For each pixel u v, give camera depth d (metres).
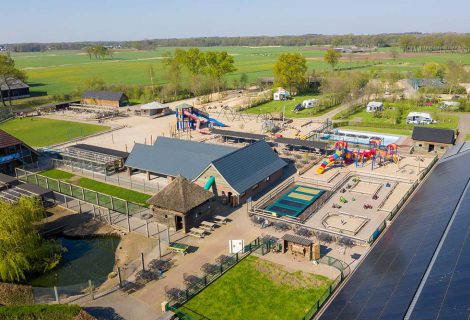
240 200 60.78
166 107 131.50
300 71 162.38
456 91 148.88
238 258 45.22
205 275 42.06
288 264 43.84
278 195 63.69
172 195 52.44
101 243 51.69
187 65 182.88
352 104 126.81
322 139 96.12
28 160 82.00
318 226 52.53
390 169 73.56
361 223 52.97
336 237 48.97
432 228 36.41
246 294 38.81
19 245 42.66
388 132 101.62
